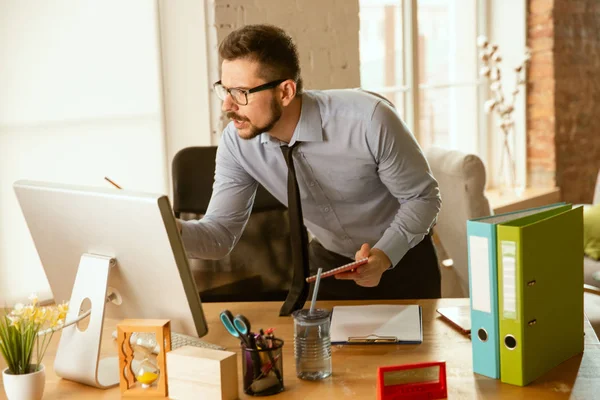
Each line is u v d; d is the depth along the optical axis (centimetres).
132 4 318
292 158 204
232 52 182
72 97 309
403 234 200
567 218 153
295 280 197
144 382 148
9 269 306
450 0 468
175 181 255
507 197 461
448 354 161
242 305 202
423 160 209
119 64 318
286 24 340
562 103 493
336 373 152
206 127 331
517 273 141
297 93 196
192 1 322
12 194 302
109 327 188
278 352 144
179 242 146
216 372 139
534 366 146
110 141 320
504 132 474
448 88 471
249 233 257
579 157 514
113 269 156
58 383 156
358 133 201
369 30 408
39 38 299
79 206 153
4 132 296
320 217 226
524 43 487
